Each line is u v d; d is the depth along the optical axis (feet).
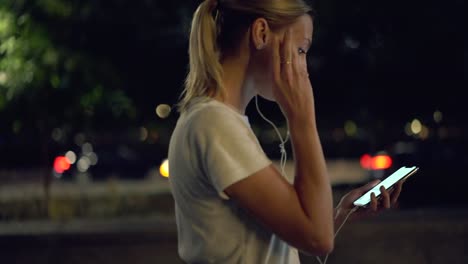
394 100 50.29
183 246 6.73
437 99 49.75
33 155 112.68
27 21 34.68
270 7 6.59
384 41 46.60
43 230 22.61
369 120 54.49
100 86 36.24
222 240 6.43
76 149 101.45
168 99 45.80
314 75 49.29
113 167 101.30
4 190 78.07
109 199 33.94
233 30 6.75
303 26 6.70
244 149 6.25
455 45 46.52
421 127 68.54
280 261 6.51
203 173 6.38
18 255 22.27
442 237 21.99
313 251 6.22
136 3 38.50
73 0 35.58
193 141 6.40
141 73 42.93
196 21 6.84
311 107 6.47
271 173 6.24
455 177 44.24
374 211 7.67
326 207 6.22
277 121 43.47
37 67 34.73
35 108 35.40
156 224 23.12
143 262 22.43
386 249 21.97
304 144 6.35
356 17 44.50
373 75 48.85
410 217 22.38
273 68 6.57
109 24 36.94
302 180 6.24
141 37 39.83
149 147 116.78
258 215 6.23
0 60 35.37
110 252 22.43
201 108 6.44
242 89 6.80
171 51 44.45
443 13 45.24
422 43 46.47
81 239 22.34
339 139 141.28
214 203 6.42
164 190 36.65
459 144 65.72
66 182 98.07
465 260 21.98
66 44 35.68
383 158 61.05
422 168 50.96
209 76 6.64
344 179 82.12
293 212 6.15
